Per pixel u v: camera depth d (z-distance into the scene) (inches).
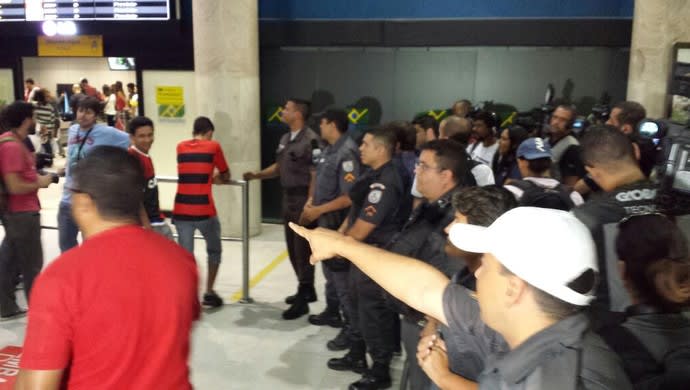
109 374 65.4
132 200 70.0
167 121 295.6
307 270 187.8
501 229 47.8
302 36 279.1
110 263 66.1
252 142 270.5
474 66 273.3
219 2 255.1
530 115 254.5
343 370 154.4
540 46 265.9
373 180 140.5
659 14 232.7
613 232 82.0
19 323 178.2
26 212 172.1
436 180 101.4
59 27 283.0
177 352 70.4
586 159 96.0
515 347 46.9
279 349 166.1
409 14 275.4
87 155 71.9
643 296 65.1
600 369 44.1
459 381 66.3
